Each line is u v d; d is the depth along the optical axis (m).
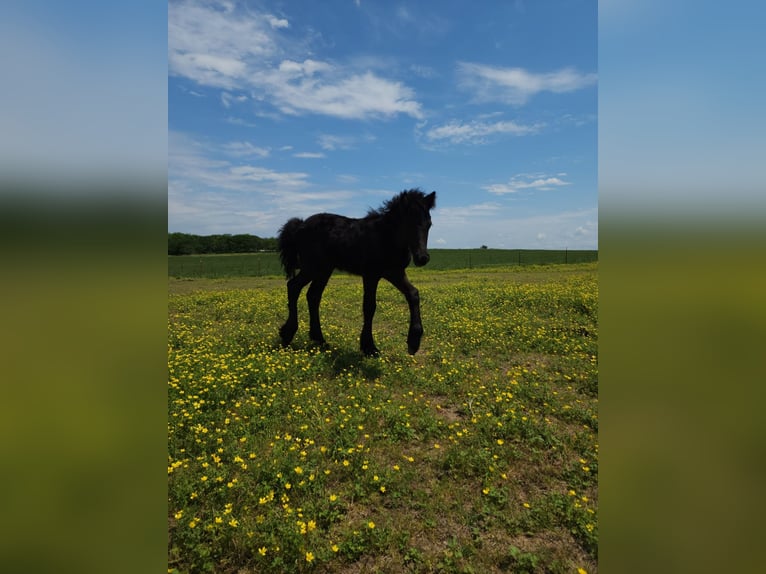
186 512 2.81
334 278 23.89
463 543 2.67
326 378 5.38
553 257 44.62
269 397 4.66
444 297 12.20
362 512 2.97
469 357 6.55
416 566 2.50
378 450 3.74
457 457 3.51
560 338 7.37
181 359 5.65
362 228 6.27
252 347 6.59
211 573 2.43
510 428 4.01
